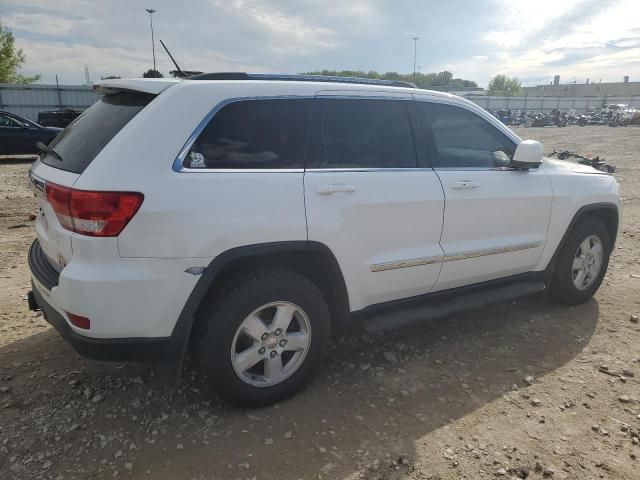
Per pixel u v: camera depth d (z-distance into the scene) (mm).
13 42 42531
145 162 2602
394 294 3516
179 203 2611
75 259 2590
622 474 2584
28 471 2514
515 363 3672
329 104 3230
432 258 3535
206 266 2703
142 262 2580
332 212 3057
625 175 13062
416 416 3031
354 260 3213
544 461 2670
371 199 3209
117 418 2934
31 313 4270
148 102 2781
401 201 3332
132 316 2613
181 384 3283
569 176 4367
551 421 3004
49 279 2824
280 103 3051
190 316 2707
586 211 4418
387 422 2969
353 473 2566
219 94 2865
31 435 2764
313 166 3092
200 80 2928
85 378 3318
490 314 4508
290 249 2930
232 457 2650
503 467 2623
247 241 2791
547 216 4188
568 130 37062
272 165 2955
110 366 3467
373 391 3283
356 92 3354
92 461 2596
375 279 3350
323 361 3645
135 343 2662
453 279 3768
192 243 2643
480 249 3789
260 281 2877
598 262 4688
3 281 5000
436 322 4336
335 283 3197
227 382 2887
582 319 4422
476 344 3955
